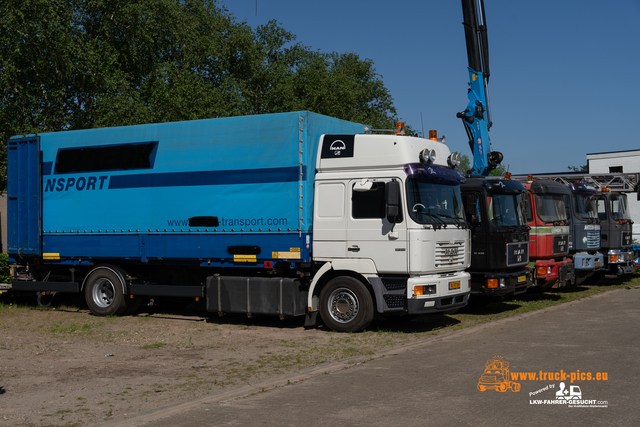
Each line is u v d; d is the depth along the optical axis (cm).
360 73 5169
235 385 709
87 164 1300
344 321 1066
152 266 1311
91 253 1293
